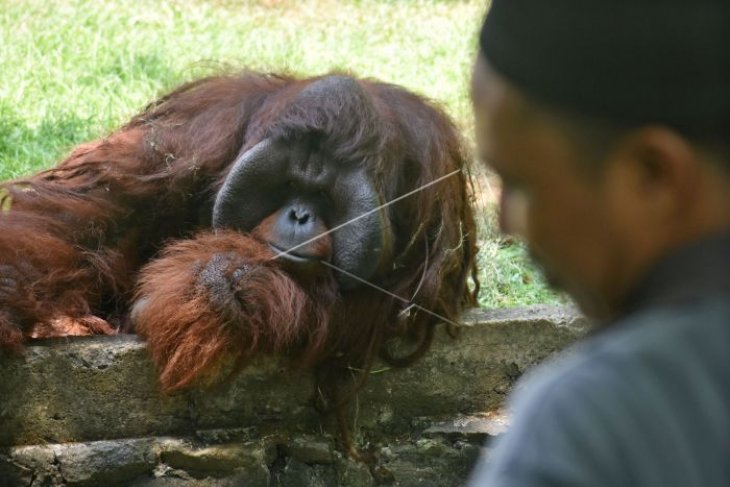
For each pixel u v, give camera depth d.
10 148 11.81
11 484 7.00
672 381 1.94
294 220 7.25
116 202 7.99
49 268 7.50
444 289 7.71
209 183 8.02
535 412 1.96
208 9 19.84
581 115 2.02
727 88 1.93
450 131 8.08
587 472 1.87
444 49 18.47
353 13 21.05
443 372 7.68
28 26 16.59
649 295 2.07
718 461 1.88
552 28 2.01
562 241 2.17
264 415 7.40
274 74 8.62
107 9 18.45
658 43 1.93
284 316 7.03
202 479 7.16
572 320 7.73
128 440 7.15
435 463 7.55
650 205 2.04
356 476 7.43
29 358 6.98
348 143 7.22
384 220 7.25
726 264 2.01
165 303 7.02
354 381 7.46
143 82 14.52
